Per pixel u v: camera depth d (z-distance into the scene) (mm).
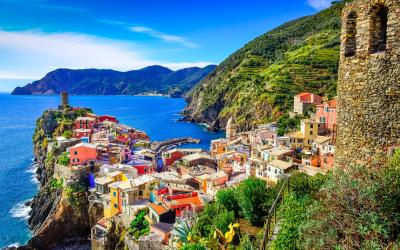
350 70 18234
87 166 103375
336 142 19719
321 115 120875
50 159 118312
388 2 16062
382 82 16594
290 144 115062
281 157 98625
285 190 28797
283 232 19156
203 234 44031
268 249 19922
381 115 16734
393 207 12430
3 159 153375
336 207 13148
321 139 103750
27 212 97562
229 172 101062
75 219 88312
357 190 13039
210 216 46719
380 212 12281
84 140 133000
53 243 84812
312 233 13469
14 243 82562
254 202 38688
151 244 61406
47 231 84438
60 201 90062
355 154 18078
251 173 96500
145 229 68750
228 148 138125
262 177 89750
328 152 90812
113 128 162000
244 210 39562
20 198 107125
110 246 76938
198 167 109562
